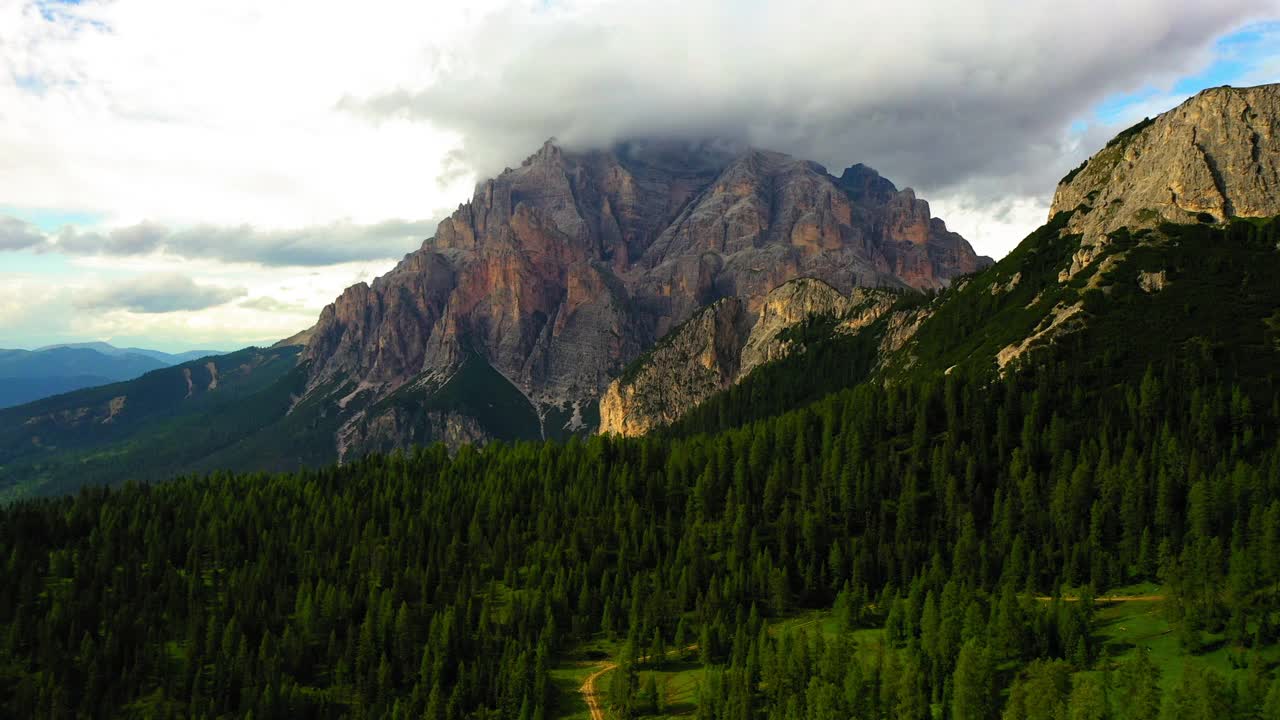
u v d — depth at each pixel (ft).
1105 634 598.75
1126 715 499.51
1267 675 513.04
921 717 561.02
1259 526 611.88
